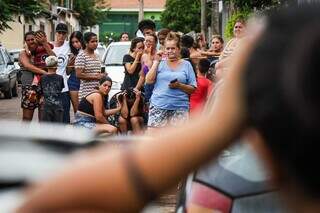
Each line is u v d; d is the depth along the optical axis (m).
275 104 1.39
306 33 1.40
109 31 90.00
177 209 2.97
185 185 2.87
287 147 1.38
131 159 1.45
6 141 3.16
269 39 1.42
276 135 1.39
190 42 14.98
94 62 14.41
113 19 90.44
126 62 14.88
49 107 14.10
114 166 1.44
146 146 1.46
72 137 3.21
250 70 1.42
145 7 91.88
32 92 14.12
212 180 2.71
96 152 1.60
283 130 1.38
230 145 1.45
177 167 1.44
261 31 1.45
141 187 1.43
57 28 15.46
